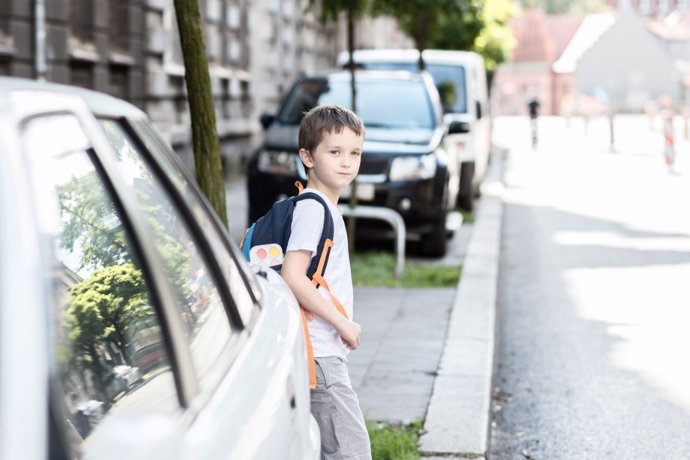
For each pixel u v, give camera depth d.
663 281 12.89
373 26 50.03
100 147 2.35
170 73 21.31
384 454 5.94
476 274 12.86
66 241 2.35
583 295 12.09
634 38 121.31
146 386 2.38
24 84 2.10
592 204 23.02
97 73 16.91
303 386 3.08
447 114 19.97
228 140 28.03
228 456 2.05
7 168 1.68
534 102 47.31
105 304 2.67
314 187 4.06
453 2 17.16
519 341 9.80
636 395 7.86
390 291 11.88
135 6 18.77
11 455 1.43
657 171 32.31
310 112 4.04
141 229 2.39
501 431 7.07
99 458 1.51
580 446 6.73
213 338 2.52
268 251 3.90
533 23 129.62
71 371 2.21
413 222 14.29
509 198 24.81
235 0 28.75
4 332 1.51
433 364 8.30
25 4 13.88
